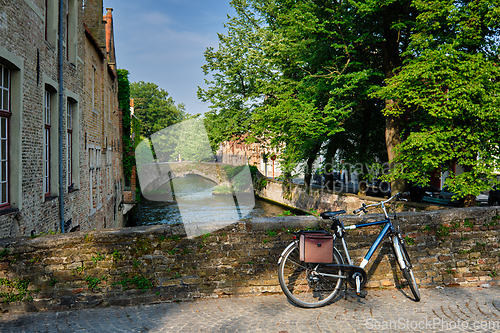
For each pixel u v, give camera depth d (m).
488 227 4.93
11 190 6.10
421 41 11.62
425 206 13.16
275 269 4.22
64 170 9.20
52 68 8.18
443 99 10.89
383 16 13.91
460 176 11.23
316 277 3.90
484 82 10.52
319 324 3.41
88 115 12.48
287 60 18.58
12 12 5.92
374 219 4.54
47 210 7.70
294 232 4.27
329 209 21.27
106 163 16.45
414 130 14.16
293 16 14.86
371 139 18.52
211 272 4.08
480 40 11.05
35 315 3.59
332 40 14.55
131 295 3.90
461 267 4.81
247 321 3.46
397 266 4.56
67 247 3.79
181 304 3.91
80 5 10.92
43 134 7.43
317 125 14.83
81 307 3.79
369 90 13.90
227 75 21.73
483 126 10.81
